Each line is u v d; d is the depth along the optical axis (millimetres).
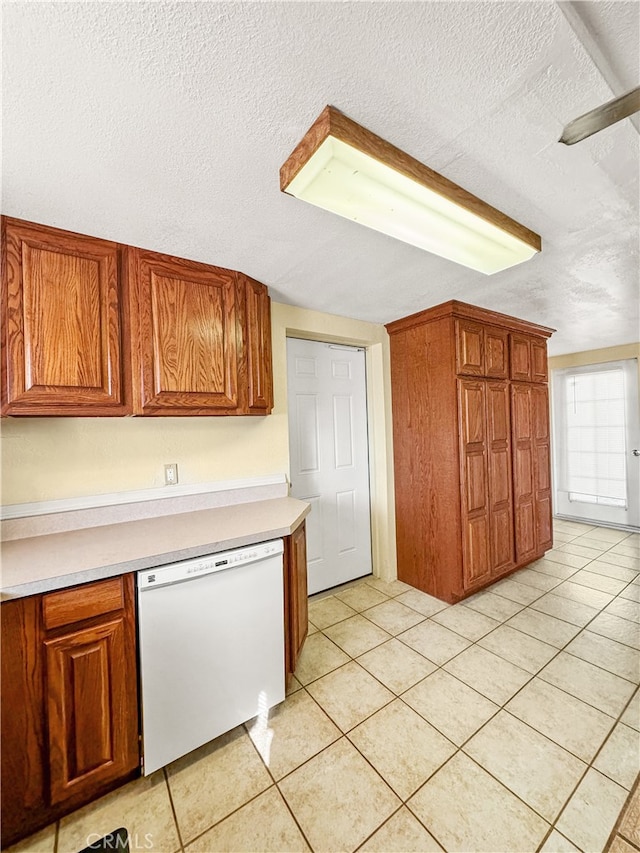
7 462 1566
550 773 1317
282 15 709
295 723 1582
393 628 2287
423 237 1429
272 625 1604
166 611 1343
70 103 876
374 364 3010
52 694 1162
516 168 1166
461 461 2529
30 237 1384
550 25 745
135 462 1860
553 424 4820
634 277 2057
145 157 1070
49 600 1163
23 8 676
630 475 4160
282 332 2408
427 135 1024
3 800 1104
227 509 2027
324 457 2848
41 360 1383
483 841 1111
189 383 1705
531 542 3133
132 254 1593
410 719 1584
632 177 1212
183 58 783
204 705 1419
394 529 3014
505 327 2900
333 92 885
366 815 1198
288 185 1113
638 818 1157
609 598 2613
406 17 721
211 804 1251
